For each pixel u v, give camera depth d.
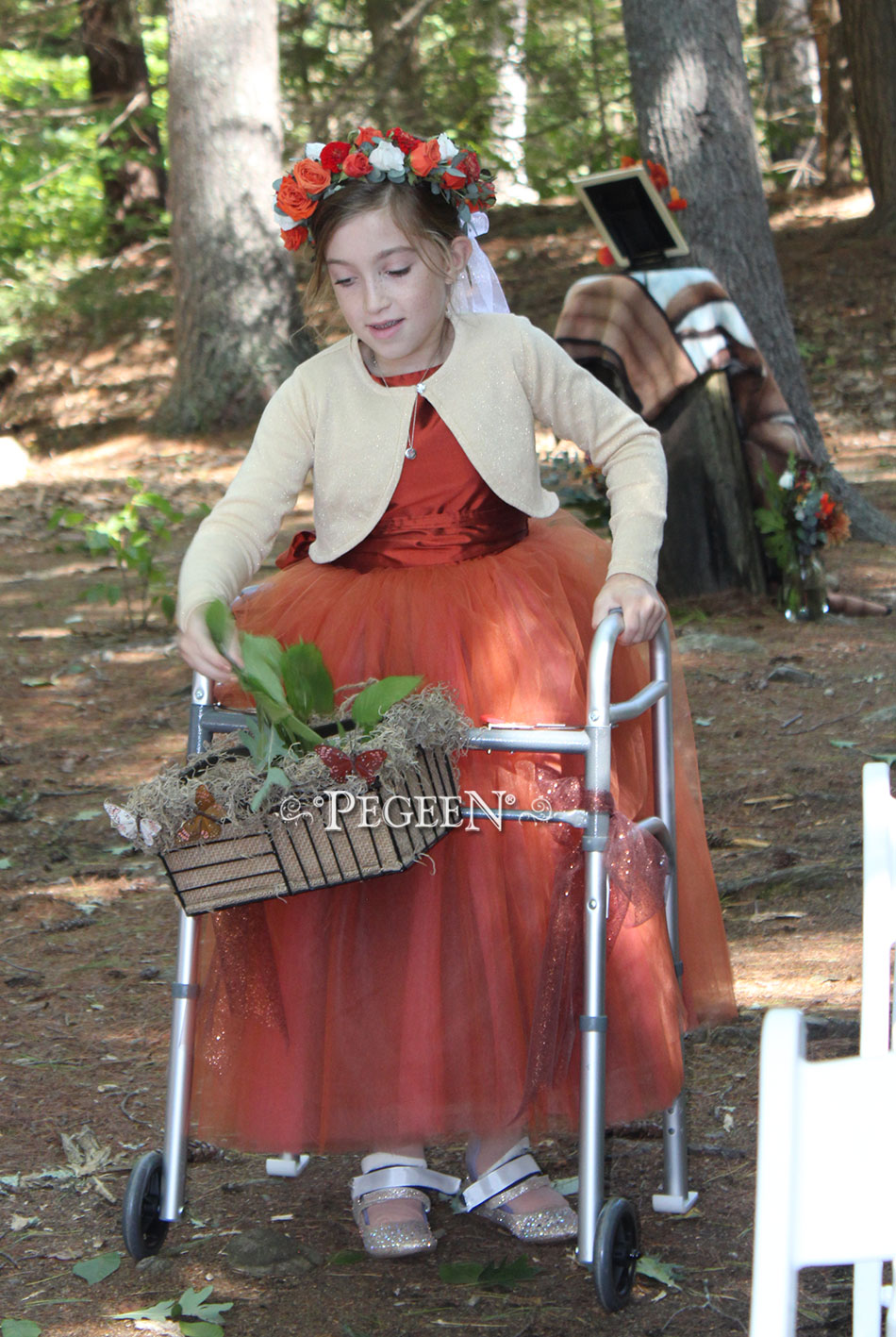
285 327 17.41
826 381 16.95
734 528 9.36
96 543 10.18
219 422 17.22
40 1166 3.74
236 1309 3.09
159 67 27.36
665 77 10.46
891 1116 1.28
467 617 3.34
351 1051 3.18
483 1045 3.13
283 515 3.53
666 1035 3.25
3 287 21.91
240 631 3.23
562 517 3.80
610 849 3.00
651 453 3.44
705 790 6.46
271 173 17.17
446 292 3.38
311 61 20.23
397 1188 3.29
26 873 6.04
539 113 22.84
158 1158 3.25
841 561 10.59
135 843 2.89
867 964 2.20
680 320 9.00
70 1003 4.78
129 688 8.77
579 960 3.11
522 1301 3.08
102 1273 3.23
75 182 24.41
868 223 20.78
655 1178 3.61
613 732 3.42
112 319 20.75
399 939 3.20
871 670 8.12
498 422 3.41
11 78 24.77
